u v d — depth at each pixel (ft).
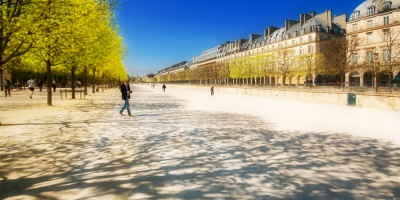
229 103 88.43
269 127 40.24
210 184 17.48
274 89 124.88
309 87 114.93
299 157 23.95
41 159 22.27
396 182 18.10
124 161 22.20
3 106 60.44
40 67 73.20
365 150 26.63
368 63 148.25
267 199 15.35
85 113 52.54
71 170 19.77
